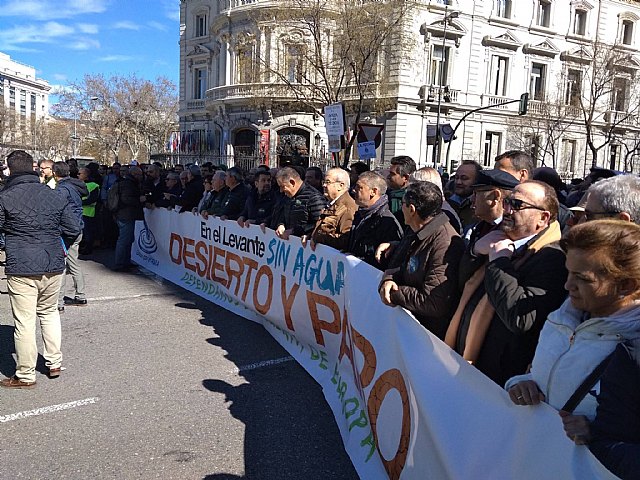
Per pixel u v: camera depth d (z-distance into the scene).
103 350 5.05
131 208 8.91
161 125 51.22
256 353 5.08
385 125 29.44
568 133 34.25
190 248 7.86
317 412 3.86
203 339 5.45
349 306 3.82
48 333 4.31
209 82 37.19
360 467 3.06
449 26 29.70
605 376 1.46
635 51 36.09
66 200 4.31
